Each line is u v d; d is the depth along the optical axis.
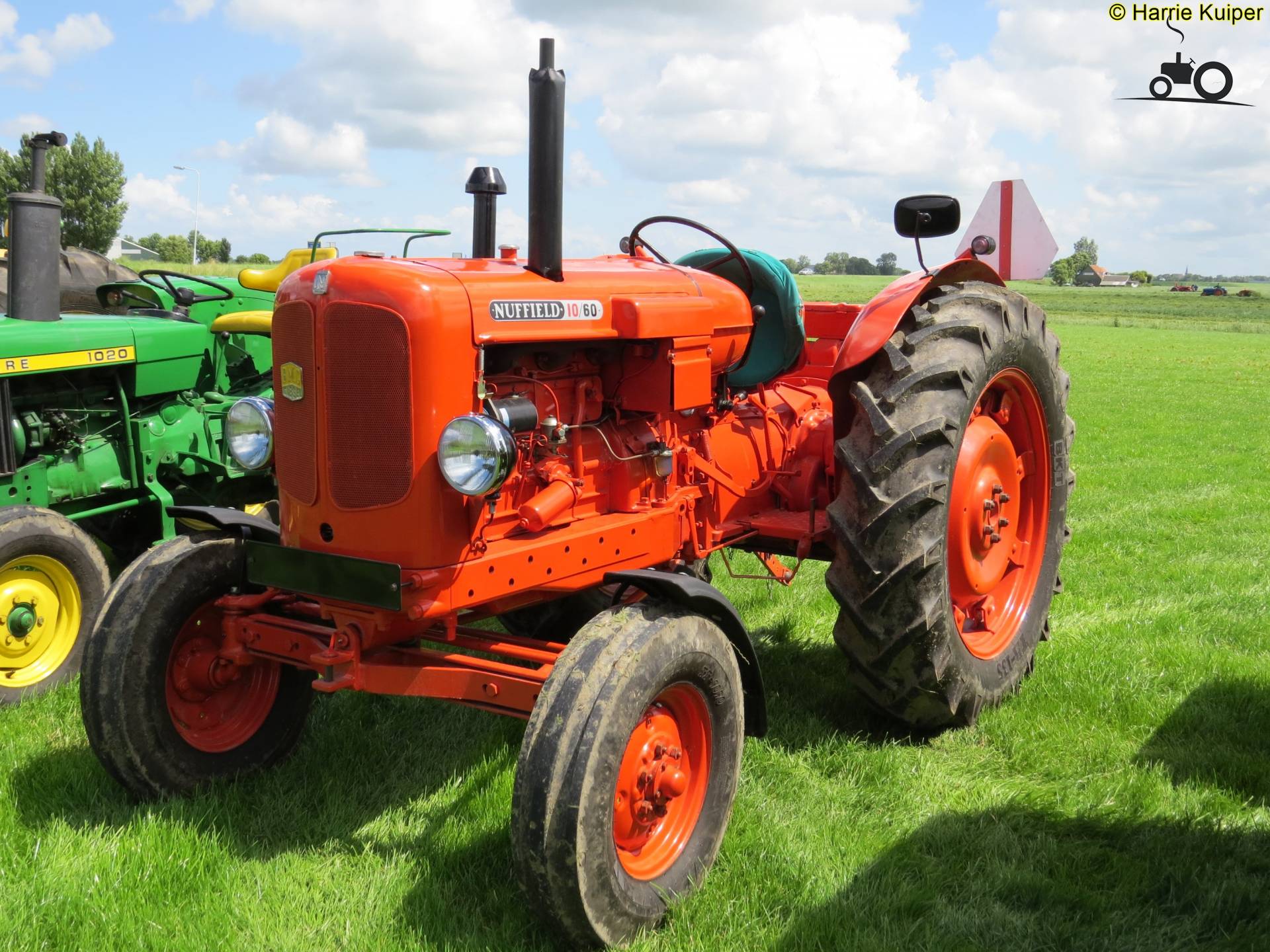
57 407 4.83
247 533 3.28
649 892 2.57
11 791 3.19
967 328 3.55
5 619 4.05
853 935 2.52
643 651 2.50
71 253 6.41
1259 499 8.85
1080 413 16.23
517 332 2.76
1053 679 4.25
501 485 2.59
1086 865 2.86
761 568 5.99
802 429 4.15
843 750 3.59
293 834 2.99
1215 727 3.76
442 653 2.84
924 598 3.33
